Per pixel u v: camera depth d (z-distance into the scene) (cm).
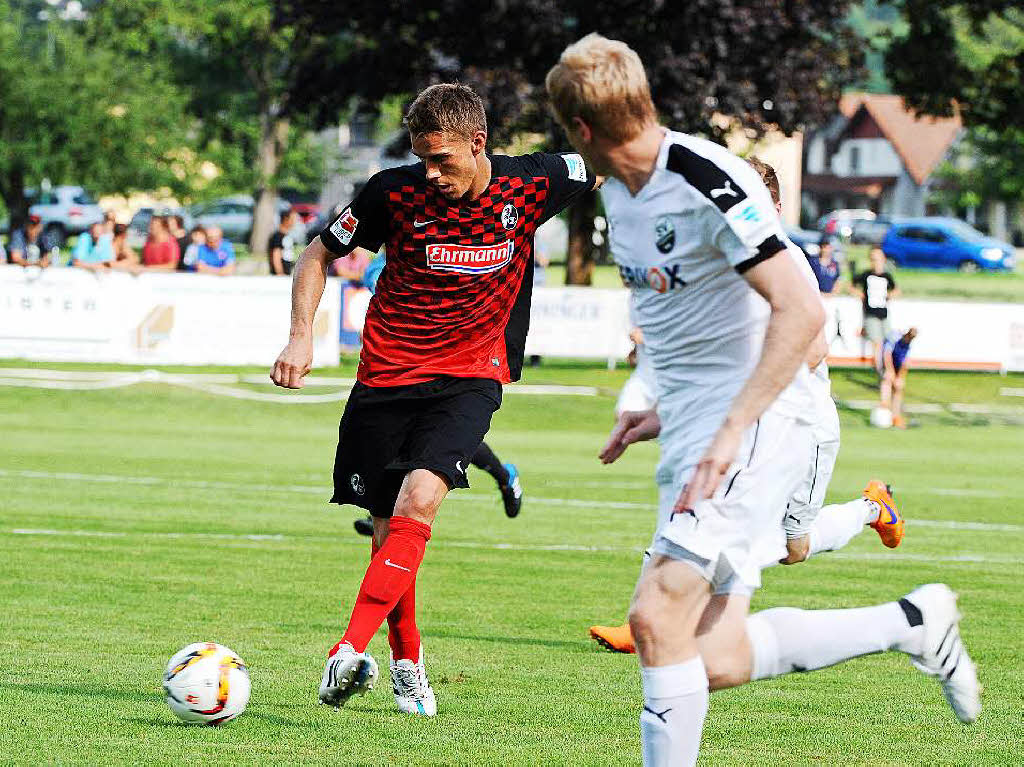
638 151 951
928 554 2425
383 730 1226
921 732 1250
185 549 2298
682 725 939
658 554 963
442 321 1305
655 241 964
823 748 1189
